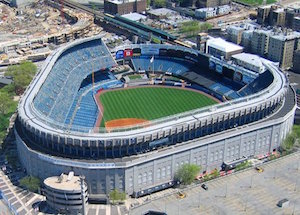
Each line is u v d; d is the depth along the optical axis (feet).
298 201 635.66
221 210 613.11
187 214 603.67
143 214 600.39
